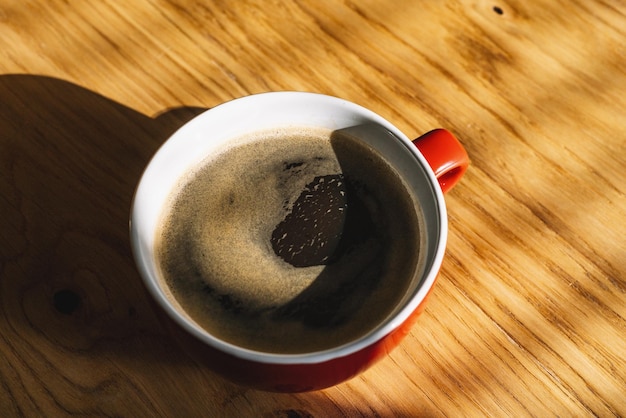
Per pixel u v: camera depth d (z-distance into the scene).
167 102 0.40
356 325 0.34
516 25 0.42
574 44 0.42
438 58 0.41
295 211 0.36
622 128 0.40
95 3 0.42
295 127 0.37
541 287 0.37
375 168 0.37
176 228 0.36
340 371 0.31
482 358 0.36
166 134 0.39
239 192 0.37
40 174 0.38
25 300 0.36
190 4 0.42
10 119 0.39
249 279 0.35
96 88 0.40
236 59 0.41
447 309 0.36
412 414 0.35
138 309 0.36
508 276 0.37
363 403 0.35
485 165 0.39
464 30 0.42
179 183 0.36
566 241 0.38
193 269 0.35
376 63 0.41
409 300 0.32
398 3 0.43
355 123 0.36
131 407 0.34
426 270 0.32
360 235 0.36
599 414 0.35
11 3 0.42
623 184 0.39
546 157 0.39
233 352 0.30
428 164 0.34
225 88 0.40
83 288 0.36
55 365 0.35
